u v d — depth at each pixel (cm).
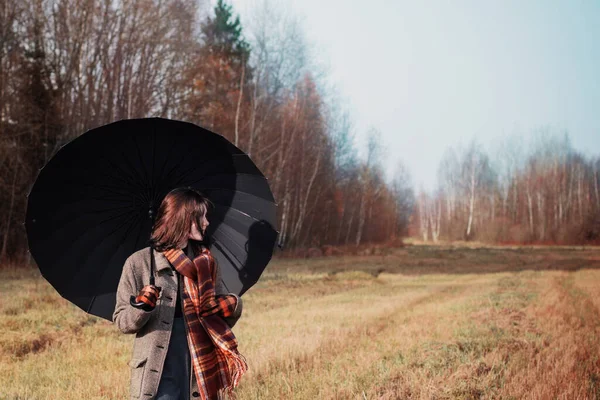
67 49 2564
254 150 3397
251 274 396
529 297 1512
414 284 2089
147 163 376
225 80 3653
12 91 2406
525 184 8269
